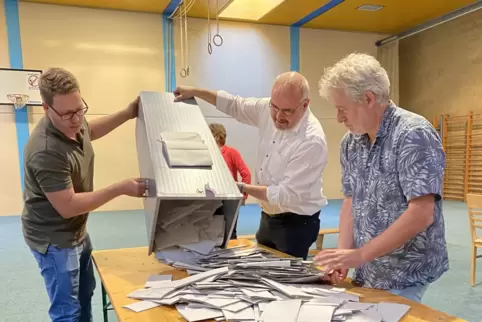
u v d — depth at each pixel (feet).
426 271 3.90
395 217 3.84
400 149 3.68
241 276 3.98
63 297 4.93
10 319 8.00
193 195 4.17
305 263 4.50
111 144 21.01
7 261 11.87
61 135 4.65
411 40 27.68
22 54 19.30
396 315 3.29
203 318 3.27
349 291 3.91
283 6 20.61
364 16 22.41
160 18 21.36
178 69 21.85
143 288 4.05
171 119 5.24
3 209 19.45
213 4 19.62
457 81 24.43
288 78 5.56
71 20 19.97
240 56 23.00
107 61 20.63
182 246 4.87
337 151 25.38
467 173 23.85
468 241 14.03
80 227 5.13
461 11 21.06
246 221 17.95
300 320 3.11
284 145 5.93
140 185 4.74
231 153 10.55
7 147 19.34
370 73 3.67
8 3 18.93
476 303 8.80
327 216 18.93
